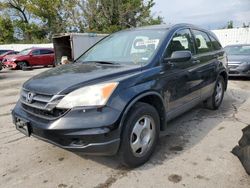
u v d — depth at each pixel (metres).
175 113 4.00
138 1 36.28
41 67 20.00
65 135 2.79
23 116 3.19
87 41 16.03
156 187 2.90
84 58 4.42
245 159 3.14
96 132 2.76
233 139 4.11
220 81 5.73
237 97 7.04
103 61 3.95
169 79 3.72
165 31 4.08
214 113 5.50
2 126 5.05
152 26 4.49
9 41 45.59
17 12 44.69
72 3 37.56
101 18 36.62
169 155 3.62
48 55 19.80
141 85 3.23
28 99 3.15
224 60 5.88
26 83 3.45
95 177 3.14
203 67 4.75
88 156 3.64
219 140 4.08
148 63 3.51
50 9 41.97
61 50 16.25
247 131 3.37
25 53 18.97
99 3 36.28
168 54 3.82
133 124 3.12
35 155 3.74
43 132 2.91
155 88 3.43
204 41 5.20
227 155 3.57
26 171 3.32
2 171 3.34
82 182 3.05
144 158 3.35
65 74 3.34
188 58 3.71
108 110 2.84
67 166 3.41
